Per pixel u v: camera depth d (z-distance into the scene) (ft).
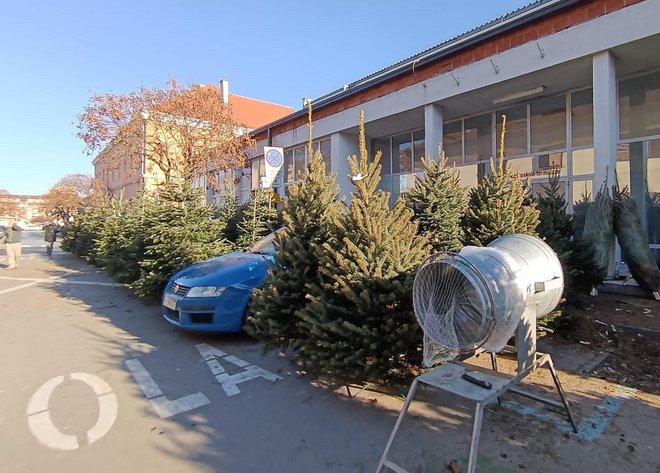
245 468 9.60
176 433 11.27
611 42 27.99
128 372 15.79
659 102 31.83
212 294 18.90
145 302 28.30
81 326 22.57
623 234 23.71
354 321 12.67
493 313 8.64
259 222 35.22
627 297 22.50
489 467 9.29
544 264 10.75
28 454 10.34
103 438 11.07
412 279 12.47
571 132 36.55
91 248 52.03
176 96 58.23
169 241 26.37
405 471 8.60
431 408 12.24
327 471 9.41
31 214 238.48
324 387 14.07
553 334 18.01
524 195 20.08
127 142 58.34
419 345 12.18
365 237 13.08
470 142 44.55
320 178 16.90
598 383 13.61
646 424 11.02
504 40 34.12
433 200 21.66
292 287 15.19
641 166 32.76
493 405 12.30
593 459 9.52
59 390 14.19
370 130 50.60
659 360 15.19
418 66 40.47
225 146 60.18
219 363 16.61
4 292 33.35
